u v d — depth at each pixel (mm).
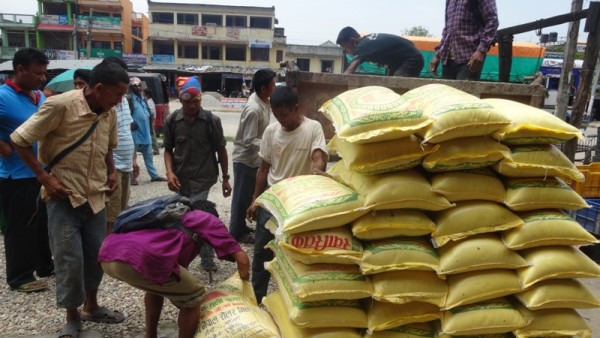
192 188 3912
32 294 3623
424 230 2195
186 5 43969
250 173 4355
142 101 7562
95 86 2756
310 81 3953
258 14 44562
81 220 2938
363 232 2168
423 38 9555
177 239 2416
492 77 9391
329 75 3883
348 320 2254
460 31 4613
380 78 3764
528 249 2256
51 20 39938
